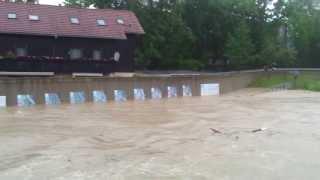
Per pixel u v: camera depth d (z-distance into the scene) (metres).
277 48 71.62
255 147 19.62
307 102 40.75
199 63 71.94
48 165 16.48
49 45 50.41
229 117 29.84
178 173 15.45
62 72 50.81
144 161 17.09
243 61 70.06
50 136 22.38
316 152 18.78
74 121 27.58
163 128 25.05
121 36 52.81
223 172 15.62
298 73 61.09
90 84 40.25
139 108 35.44
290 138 21.88
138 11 67.81
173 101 41.75
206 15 74.69
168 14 69.38
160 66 69.56
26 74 49.16
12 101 35.44
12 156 17.91
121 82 42.38
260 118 29.36
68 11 53.38
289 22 76.19
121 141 21.16
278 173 15.56
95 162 16.95
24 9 51.41
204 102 40.72
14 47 49.03
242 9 73.56
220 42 75.25
